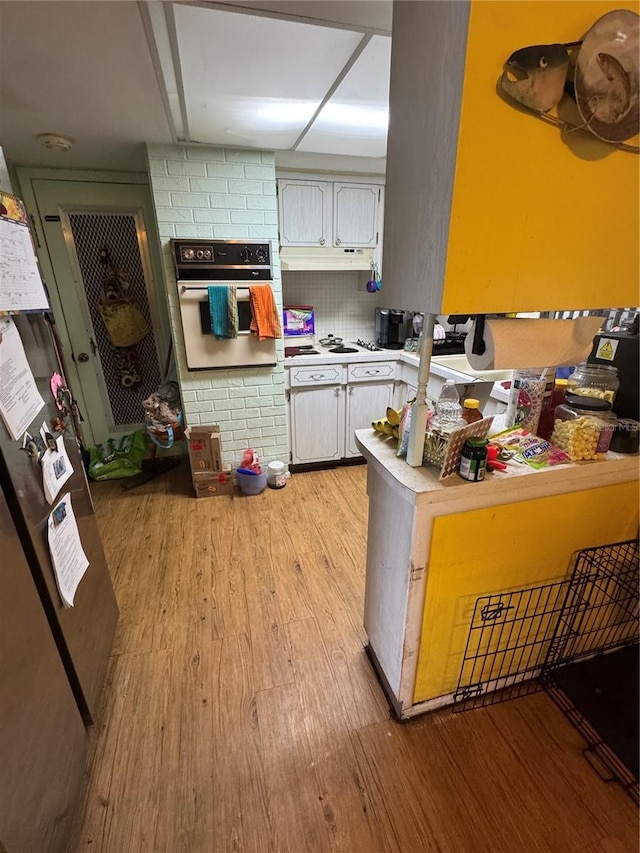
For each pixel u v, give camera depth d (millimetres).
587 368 1439
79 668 1226
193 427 2770
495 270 888
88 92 1614
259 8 1116
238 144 2260
